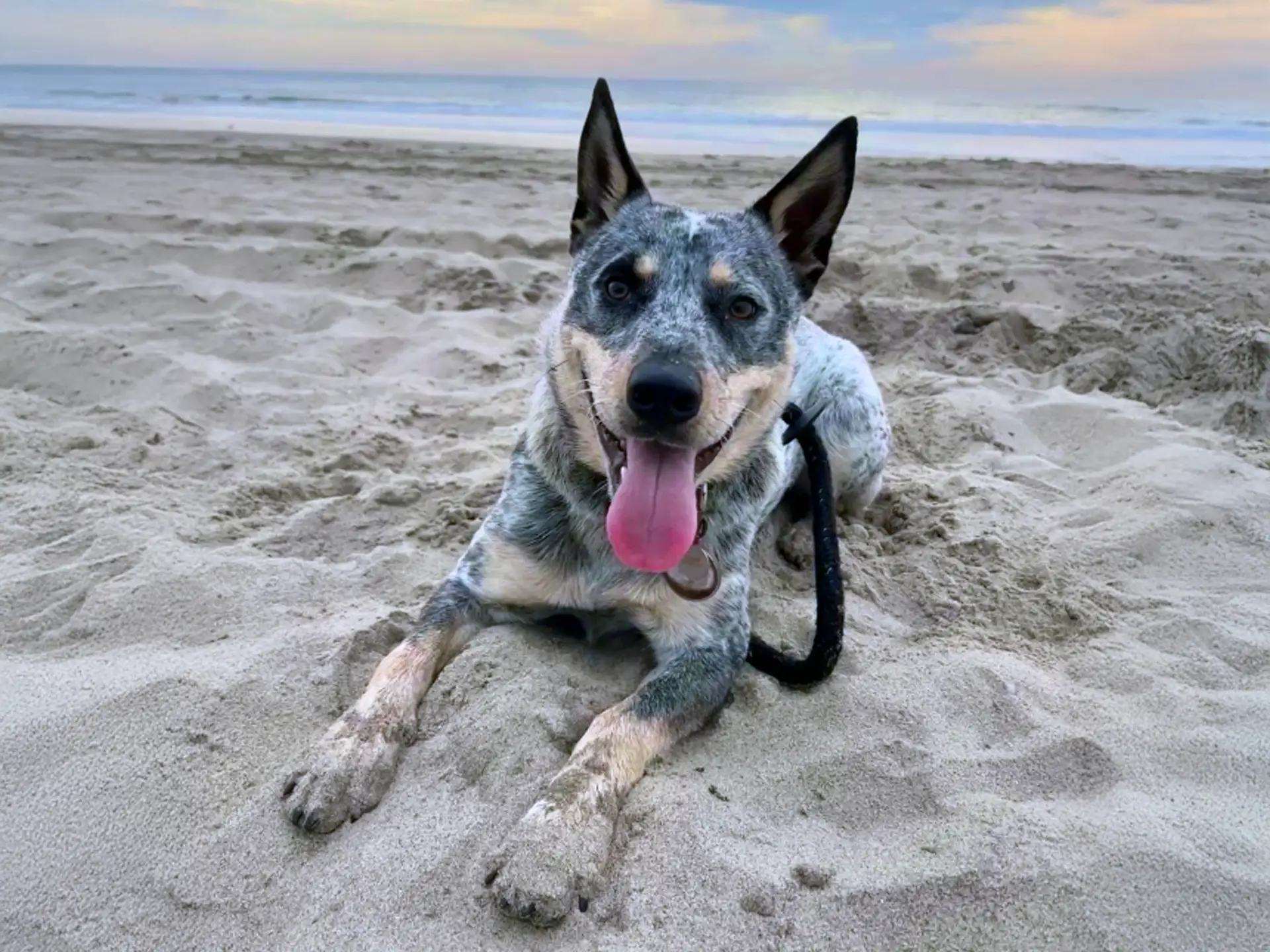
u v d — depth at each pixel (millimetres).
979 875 423
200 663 541
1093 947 399
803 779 490
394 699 509
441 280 1430
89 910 397
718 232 591
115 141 2568
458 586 612
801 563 740
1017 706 554
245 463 865
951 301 1410
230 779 469
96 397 999
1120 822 460
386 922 396
